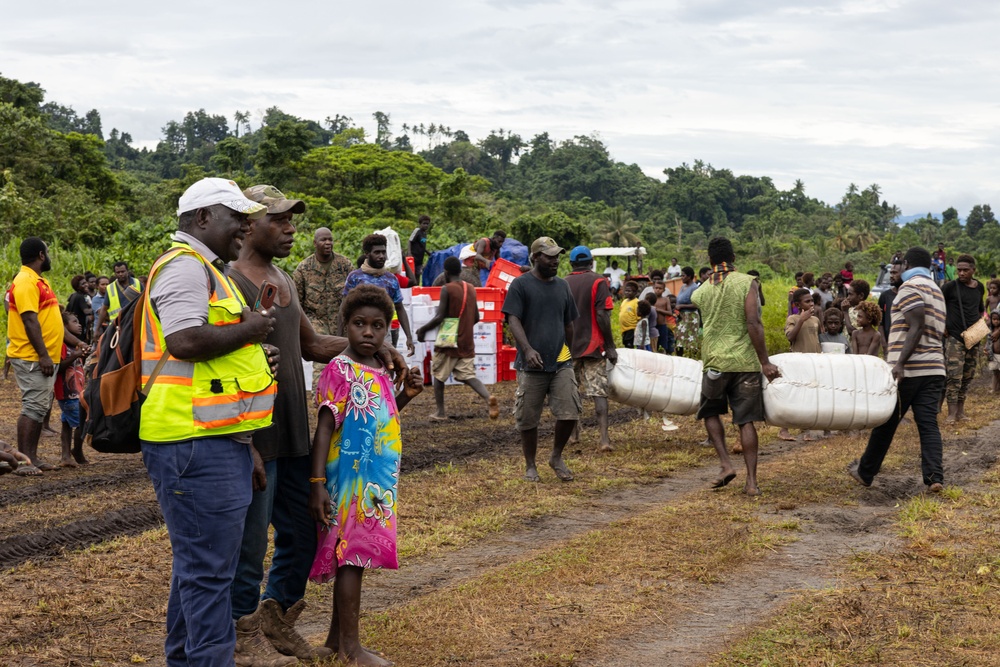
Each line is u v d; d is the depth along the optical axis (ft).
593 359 32.53
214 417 11.94
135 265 79.05
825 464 29.84
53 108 643.86
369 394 14.01
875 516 23.65
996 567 18.94
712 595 17.80
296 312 14.47
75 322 29.86
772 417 26.63
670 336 60.95
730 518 23.32
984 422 38.42
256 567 13.91
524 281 27.30
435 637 15.48
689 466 30.35
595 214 364.38
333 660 14.29
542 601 17.25
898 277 42.47
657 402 32.81
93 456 31.58
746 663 14.47
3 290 69.10
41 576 18.76
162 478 12.04
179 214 12.83
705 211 587.27
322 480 13.83
